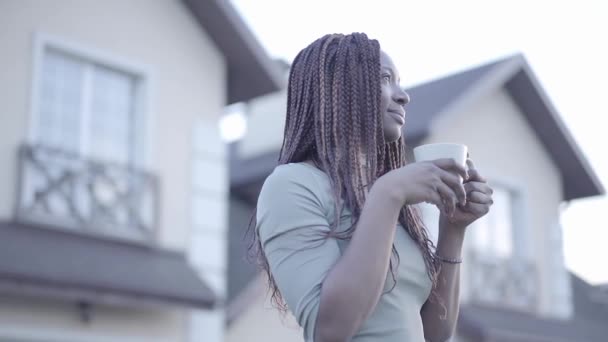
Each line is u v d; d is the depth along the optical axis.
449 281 2.10
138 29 10.33
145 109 10.18
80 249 8.98
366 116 2.00
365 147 1.99
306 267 1.79
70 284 8.27
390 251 1.75
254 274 11.45
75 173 9.32
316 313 1.72
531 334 13.17
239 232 12.94
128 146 10.09
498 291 13.79
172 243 10.12
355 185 1.92
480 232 13.96
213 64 10.98
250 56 11.13
